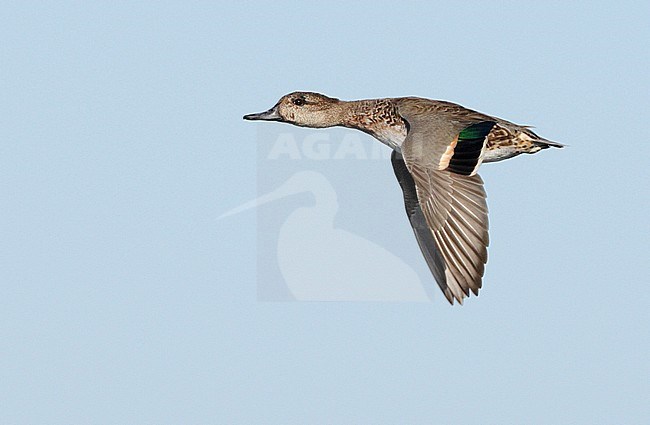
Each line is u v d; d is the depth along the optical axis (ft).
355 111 45.19
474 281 36.63
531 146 42.06
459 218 37.35
